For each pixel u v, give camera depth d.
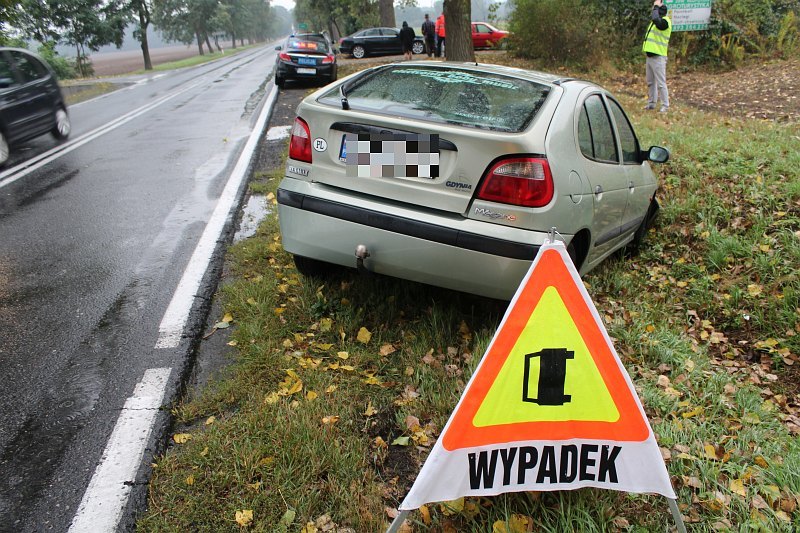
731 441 2.97
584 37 17.69
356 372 3.43
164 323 3.97
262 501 2.48
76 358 3.55
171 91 20.27
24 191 7.41
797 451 2.93
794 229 5.46
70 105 17.69
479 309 4.10
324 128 3.64
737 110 12.16
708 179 6.72
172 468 2.65
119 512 2.43
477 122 3.42
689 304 4.54
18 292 4.46
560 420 2.28
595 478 2.33
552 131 3.45
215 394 3.18
